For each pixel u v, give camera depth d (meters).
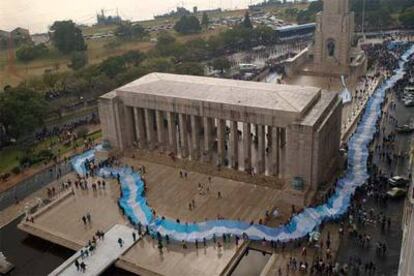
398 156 124.31
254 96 115.06
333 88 187.00
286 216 100.69
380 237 92.44
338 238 92.81
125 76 182.62
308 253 89.19
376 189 107.44
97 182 120.62
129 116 133.88
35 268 94.00
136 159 131.12
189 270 86.19
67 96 187.62
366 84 188.75
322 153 107.06
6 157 141.75
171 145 128.50
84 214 106.94
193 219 101.56
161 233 96.56
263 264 88.81
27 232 102.81
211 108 116.81
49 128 161.25
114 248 93.25
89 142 146.50
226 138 137.88
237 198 109.00
